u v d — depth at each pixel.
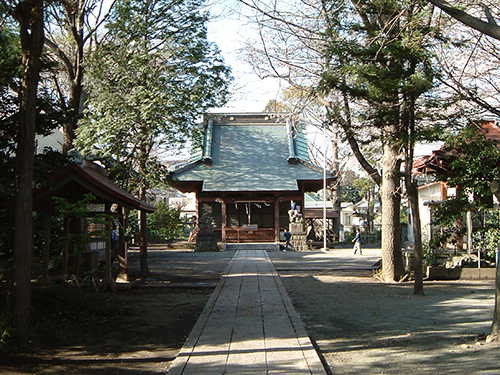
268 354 7.14
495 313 7.88
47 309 9.91
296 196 36.44
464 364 6.61
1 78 10.24
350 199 72.06
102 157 17.44
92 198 11.59
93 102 18.05
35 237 15.67
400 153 15.91
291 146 38.09
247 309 10.69
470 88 13.42
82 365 6.99
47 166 10.72
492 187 9.00
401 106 13.21
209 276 17.77
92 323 9.54
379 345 7.88
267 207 38.22
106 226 12.93
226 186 35.50
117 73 17.58
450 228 17.44
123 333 8.90
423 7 12.14
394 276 16.47
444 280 16.69
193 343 7.81
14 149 10.31
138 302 12.01
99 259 16.61
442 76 12.93
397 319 9.95
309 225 41.06
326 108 16.06
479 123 13.64
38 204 11.61
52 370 6.75
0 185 9.88
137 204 12.53
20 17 8.49
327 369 6.65
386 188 16.72
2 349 7.44
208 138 38.94
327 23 13.84
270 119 41.72
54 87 22.41
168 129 17.64
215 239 31.83
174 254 29.33
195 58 18.02
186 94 17.69
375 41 12.95
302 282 16.38
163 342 8.31
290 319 9.60
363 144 14.75
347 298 12.87
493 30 7.53
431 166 17.48
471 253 17.38
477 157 15.21
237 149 39.22
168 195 57.47
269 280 15.90
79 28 19.62
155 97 16.97
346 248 35.84
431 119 13.37
